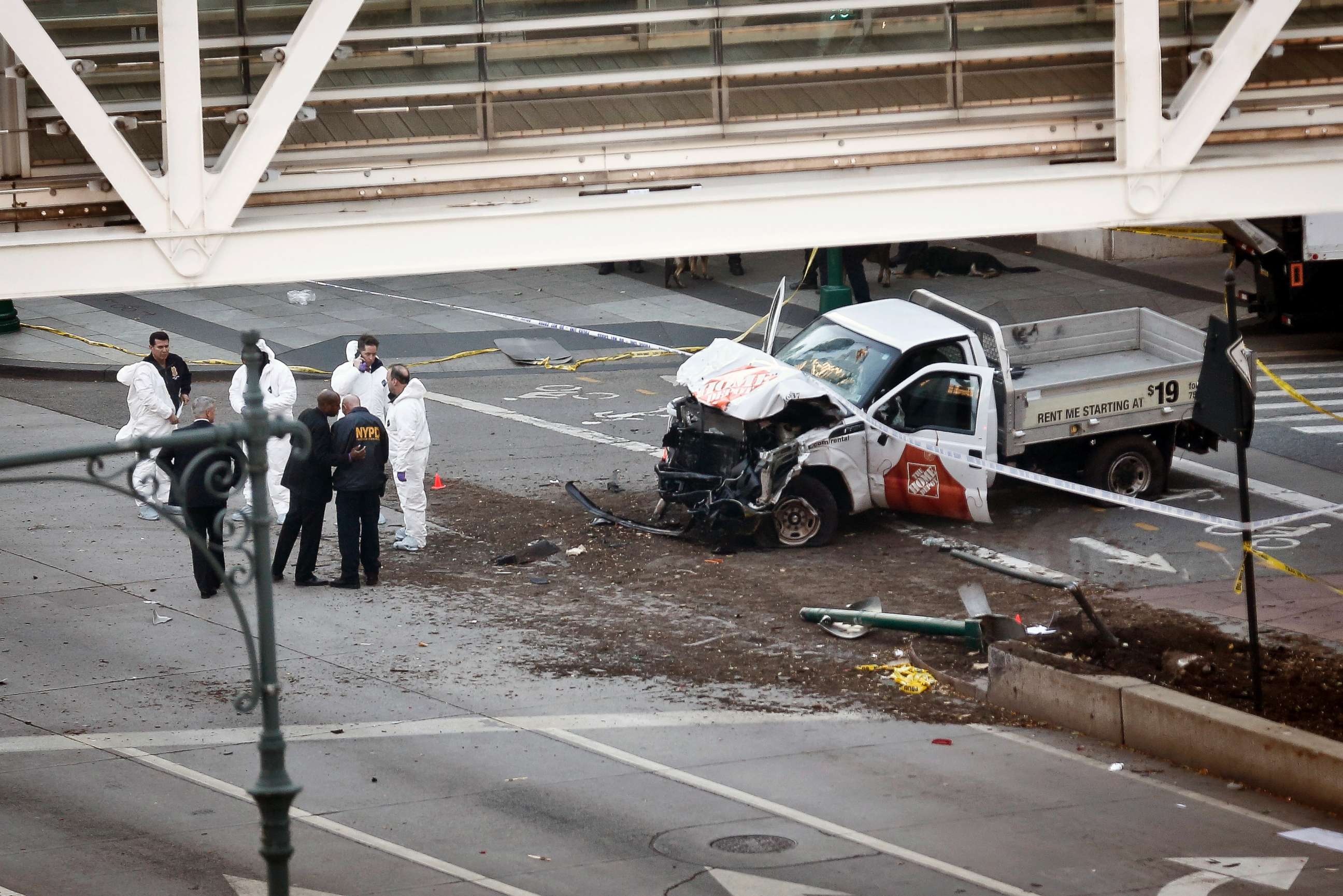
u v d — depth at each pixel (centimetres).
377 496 5497
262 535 2369
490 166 3609
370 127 3691
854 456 6022
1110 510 6378
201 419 5400
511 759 3991
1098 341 6938
